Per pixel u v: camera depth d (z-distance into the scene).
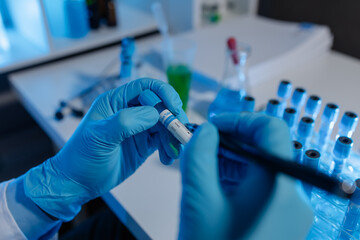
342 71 1.15
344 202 0.56
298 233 0.45
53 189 0.64
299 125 0.68
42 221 0.66
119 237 0.86
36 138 1.55
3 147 1.49
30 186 0.64
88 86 1.07
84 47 1.30
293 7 1.53
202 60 1.11
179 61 0.92
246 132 0.51
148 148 0.67
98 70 1.17
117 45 1.44
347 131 0.70
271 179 0.43
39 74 1.16
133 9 1.64
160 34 1.60
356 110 0.93
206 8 1.57
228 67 0.95
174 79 0.87
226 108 0.84
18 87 1.09
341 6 1.36
